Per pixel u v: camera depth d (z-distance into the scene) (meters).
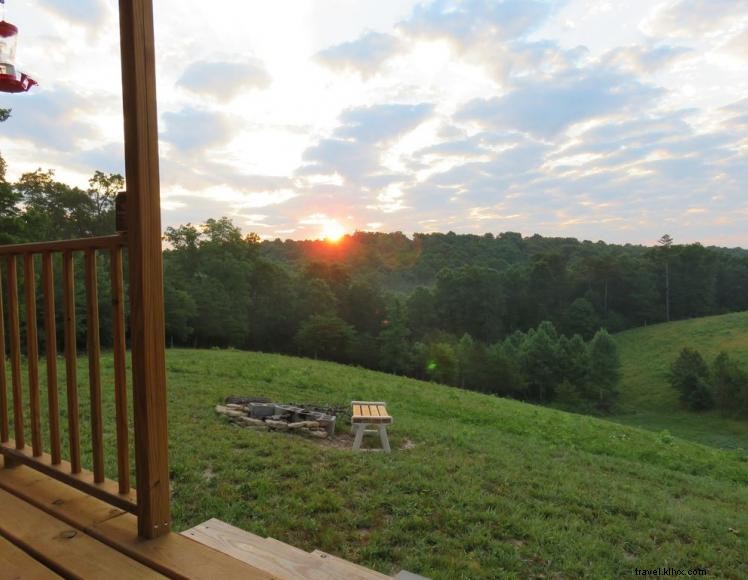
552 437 9.16
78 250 1.91
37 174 31.14
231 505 3.52
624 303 61.47
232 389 9.18
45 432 5.04
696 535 4.12
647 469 7.16
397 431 7.18
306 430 6.43
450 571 2.89
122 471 1.79
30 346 2.20
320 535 3.20
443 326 58.91
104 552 1.65
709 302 60.22
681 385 40.09
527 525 3.70
